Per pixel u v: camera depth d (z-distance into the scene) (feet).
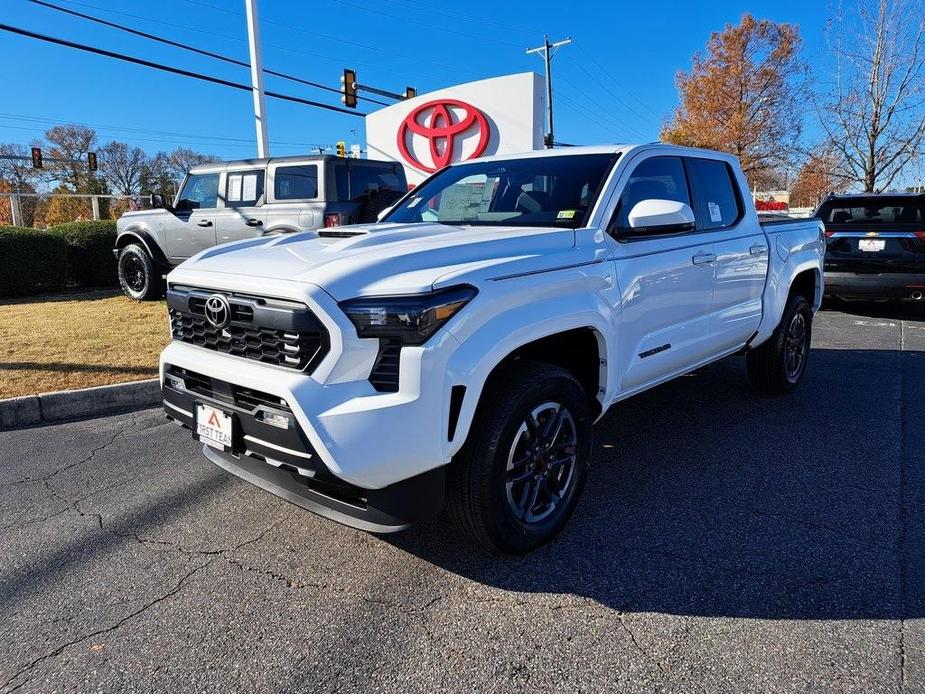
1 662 7.48
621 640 7.78
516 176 12.71
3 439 14.85
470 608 8.44
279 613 8.36
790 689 6.93
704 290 13.28
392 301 7.89
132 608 8.50
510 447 8.95
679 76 159.33
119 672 7.31
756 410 16.71
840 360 22.71
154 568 9.45
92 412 16.83
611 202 11.30
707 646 7.64
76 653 7.63
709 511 11.11
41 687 7.08
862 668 7.22
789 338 17.60
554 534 9.98
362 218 28.84
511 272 8.94
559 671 7.27
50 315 28.91
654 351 12.02
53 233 37.88
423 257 8.66
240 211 29.96
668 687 6.99
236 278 8.86
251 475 9.80
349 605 8.52
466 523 9.05
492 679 7.16
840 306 36.42
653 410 16.75
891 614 8.19
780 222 17.29
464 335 8.18
